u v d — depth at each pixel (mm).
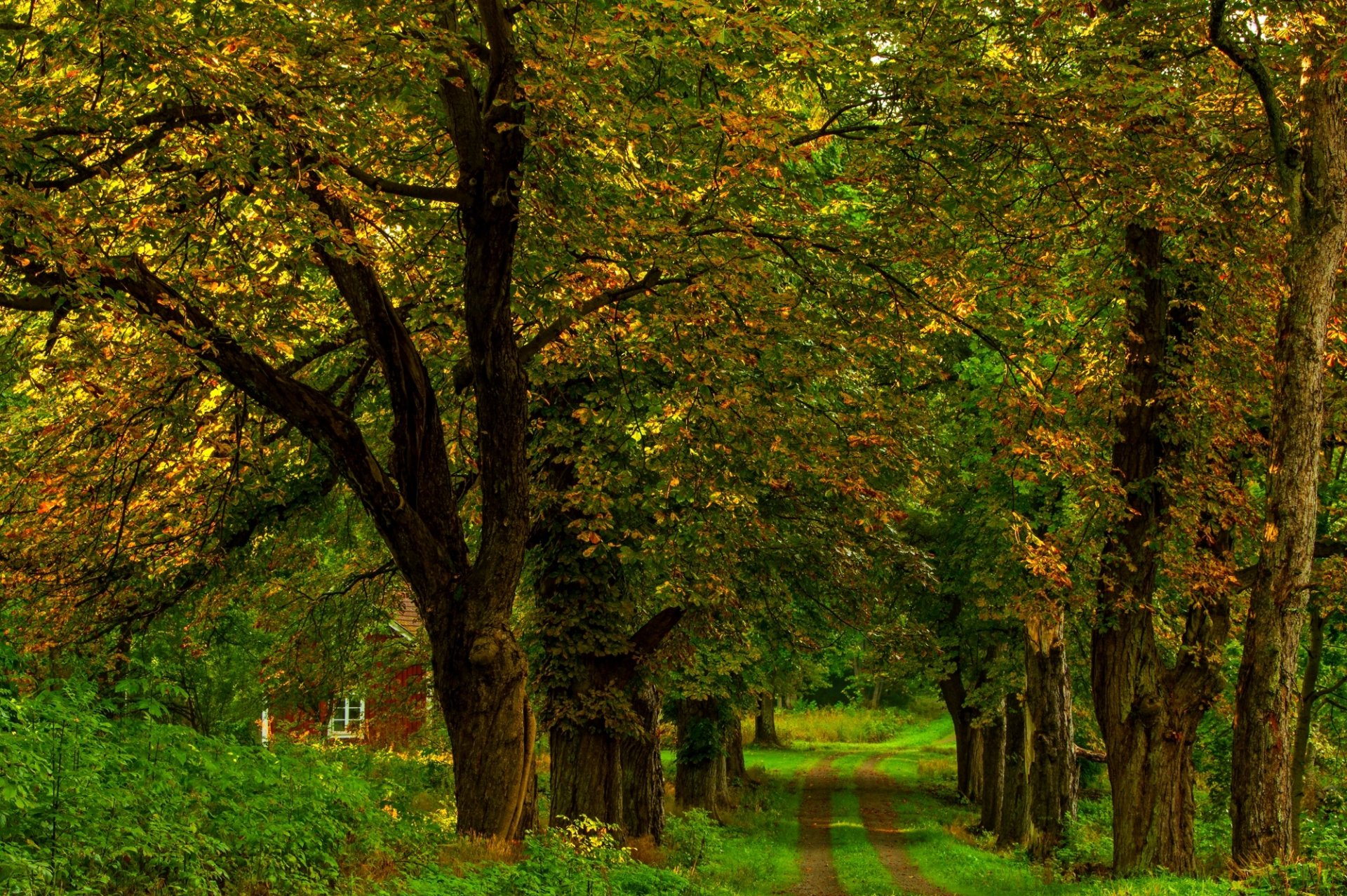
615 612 16547
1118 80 11055
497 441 10711
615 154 10500
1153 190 12586
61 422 12414
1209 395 14336
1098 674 15164
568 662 16281
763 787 36094
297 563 16156
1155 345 14883
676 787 27875
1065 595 14992
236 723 16344
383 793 10820
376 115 10680
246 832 7230
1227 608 14953
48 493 12680
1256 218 14570
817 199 13828
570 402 15750
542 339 11547
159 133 9234
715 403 11641
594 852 11070
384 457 14750
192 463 13102
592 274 11516
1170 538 14750
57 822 5977
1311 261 11414
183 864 6445
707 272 10914
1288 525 11453
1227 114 14133
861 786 39031
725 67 8867
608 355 12992
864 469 13312
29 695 7355
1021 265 12891
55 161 8992
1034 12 12195
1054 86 10812
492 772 10625
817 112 12953
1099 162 11719
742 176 10711
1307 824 13266
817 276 12125
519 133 9820
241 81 7961
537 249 10914
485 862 9352
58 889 5465
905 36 10828
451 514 10945
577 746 16344
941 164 12172
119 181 9438
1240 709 11750
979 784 34406
